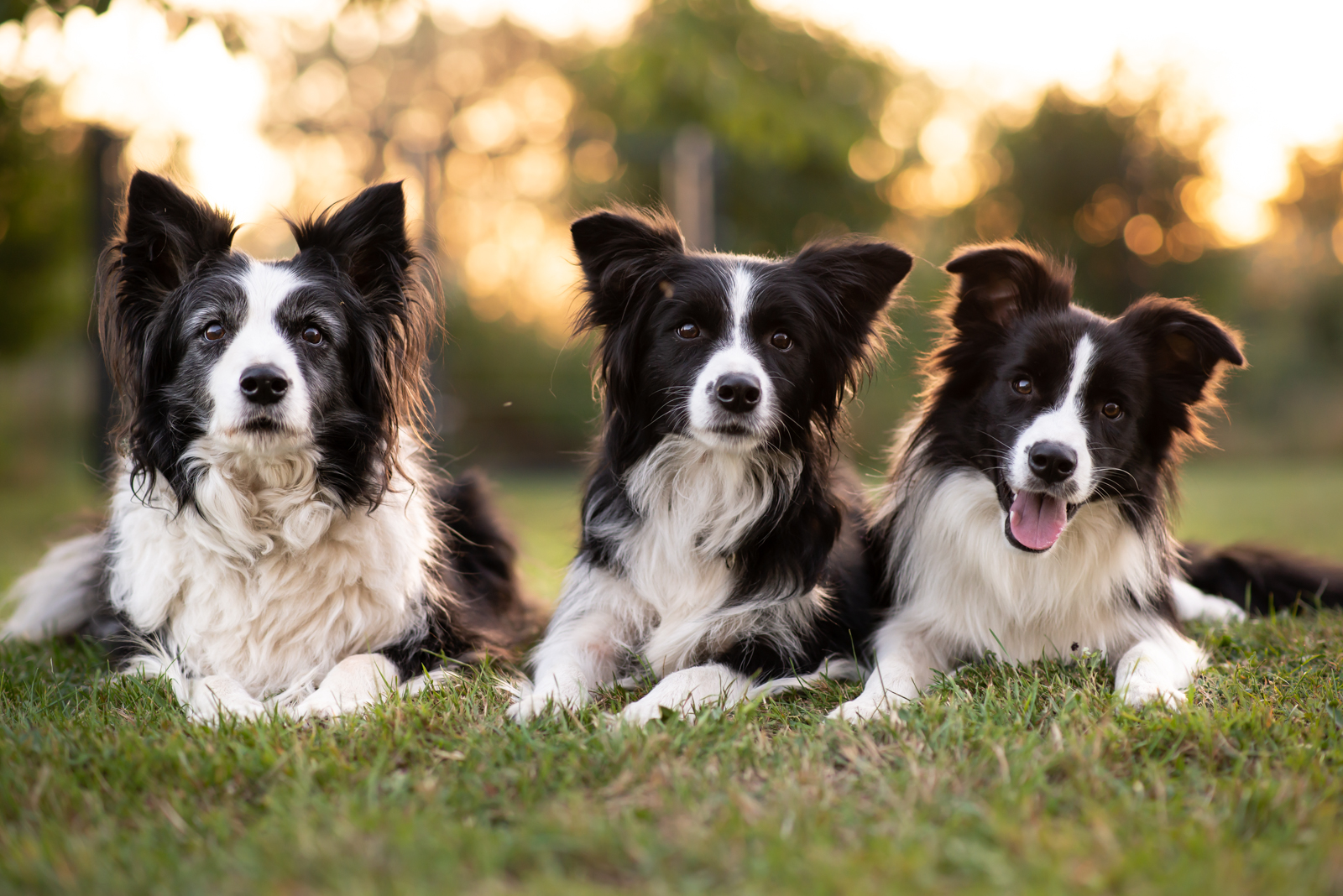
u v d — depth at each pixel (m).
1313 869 1.85
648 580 3.51
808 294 3.50
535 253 20.75
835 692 3.23
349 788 2.29
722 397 3.20
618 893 1.81
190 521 3.28
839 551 3.70
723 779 2.30
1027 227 23.36
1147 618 3.52
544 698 2.94
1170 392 3.54
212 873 1.89
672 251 3.57
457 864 1.89
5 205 12.67
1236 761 2.41
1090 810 2.08
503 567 4.52
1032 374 3.39
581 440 18.41
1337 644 3.57
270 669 3.33
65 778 2.29
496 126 20.25
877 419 15.20
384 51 19.50
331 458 3.37
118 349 3.37
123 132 9.56
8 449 15.77
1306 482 13.81
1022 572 3.47
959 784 2.24
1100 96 23.09
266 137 10.97
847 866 1.85
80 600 4.13
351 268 3.55
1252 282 23.53
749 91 17.34
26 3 5.56
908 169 20.97
